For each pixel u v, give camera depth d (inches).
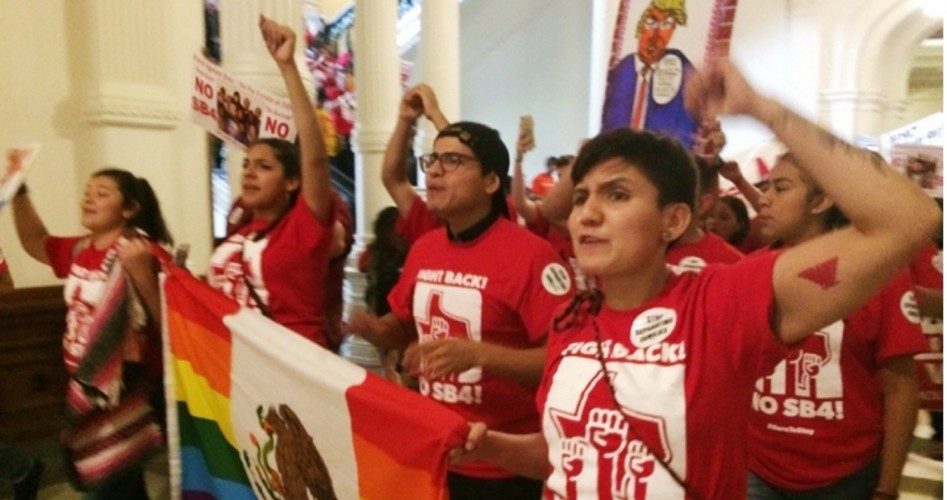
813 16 354.9
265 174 106.8
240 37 179.8
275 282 103.9
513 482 79.8
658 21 87.2
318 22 363.3
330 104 361.1
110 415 109.2
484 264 79.4
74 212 189.5
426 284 83.6
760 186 149.6
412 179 288.8
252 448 86.4
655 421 49.1
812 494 77.6
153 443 113.4
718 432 49.1
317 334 106.9
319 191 102.4
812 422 77.2
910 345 73.7
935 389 116.0
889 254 43.3
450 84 290.5
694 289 51.4
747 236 144.5
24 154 132.3
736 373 49.6
